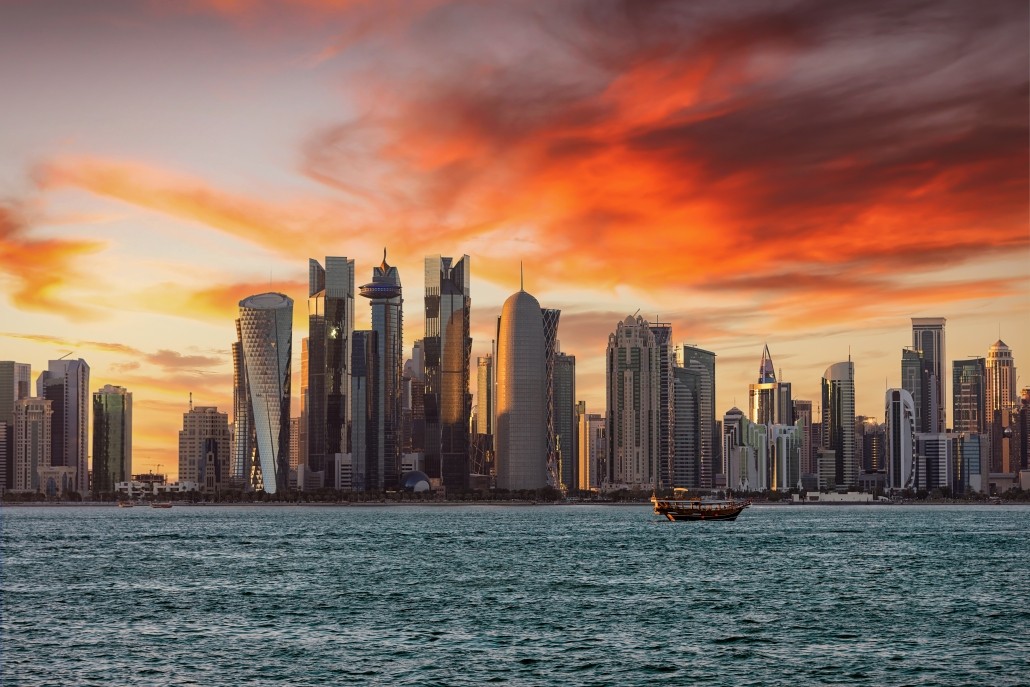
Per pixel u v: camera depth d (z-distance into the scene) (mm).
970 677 127812
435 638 152500
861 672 130125
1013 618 172250
